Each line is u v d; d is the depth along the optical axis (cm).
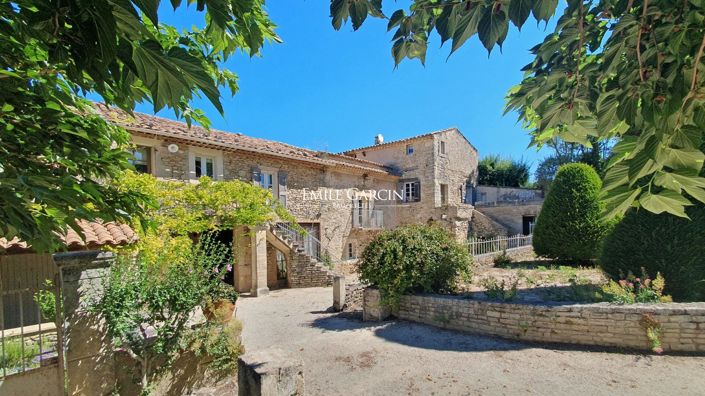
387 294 731
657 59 134
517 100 192
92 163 241
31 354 354
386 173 1825
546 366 462
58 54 120
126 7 99
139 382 387
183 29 247
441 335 617
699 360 445
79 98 251
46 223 216
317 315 828
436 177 1880
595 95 166
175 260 479
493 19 123
